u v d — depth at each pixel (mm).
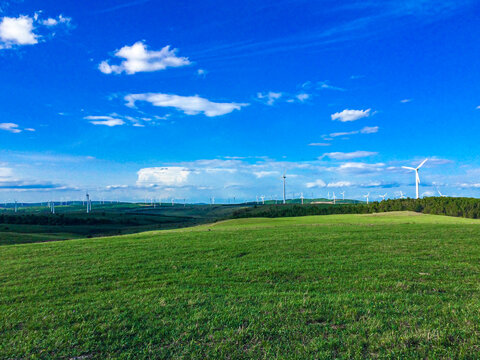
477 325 9438
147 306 12406
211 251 24594
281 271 17672
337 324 10133
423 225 41250
